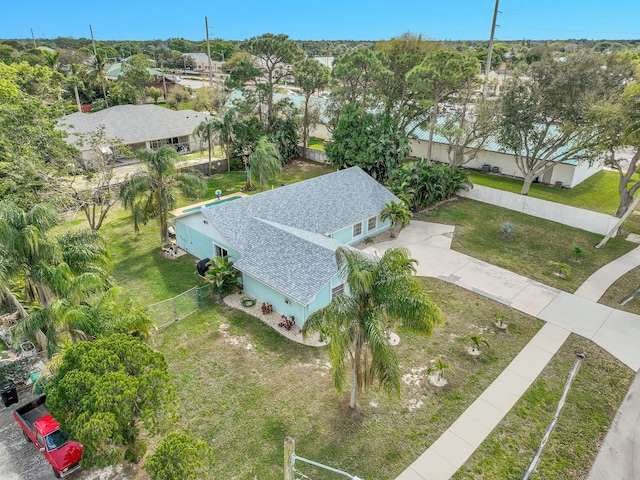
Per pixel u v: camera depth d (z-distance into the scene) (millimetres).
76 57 89938
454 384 15766
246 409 14445
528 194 36312
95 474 12102
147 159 25188
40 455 12750
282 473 12180
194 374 16047
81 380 10250
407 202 30000
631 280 23469
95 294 14969
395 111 41188
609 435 13727
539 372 16484
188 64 121000
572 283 23078
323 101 51156
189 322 19297
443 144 43844
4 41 116438
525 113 30812
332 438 13359
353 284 11977
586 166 39344
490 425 14016
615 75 28891
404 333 18531
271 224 22828
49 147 26844
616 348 17969
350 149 37594
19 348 16500
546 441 13445
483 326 19250
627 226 30641
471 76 34188
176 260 25297
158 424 10719
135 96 64500
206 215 22688
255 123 44156
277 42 42062
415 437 13492
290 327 18672
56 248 14766
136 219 26250
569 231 29734
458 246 27297
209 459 10492
